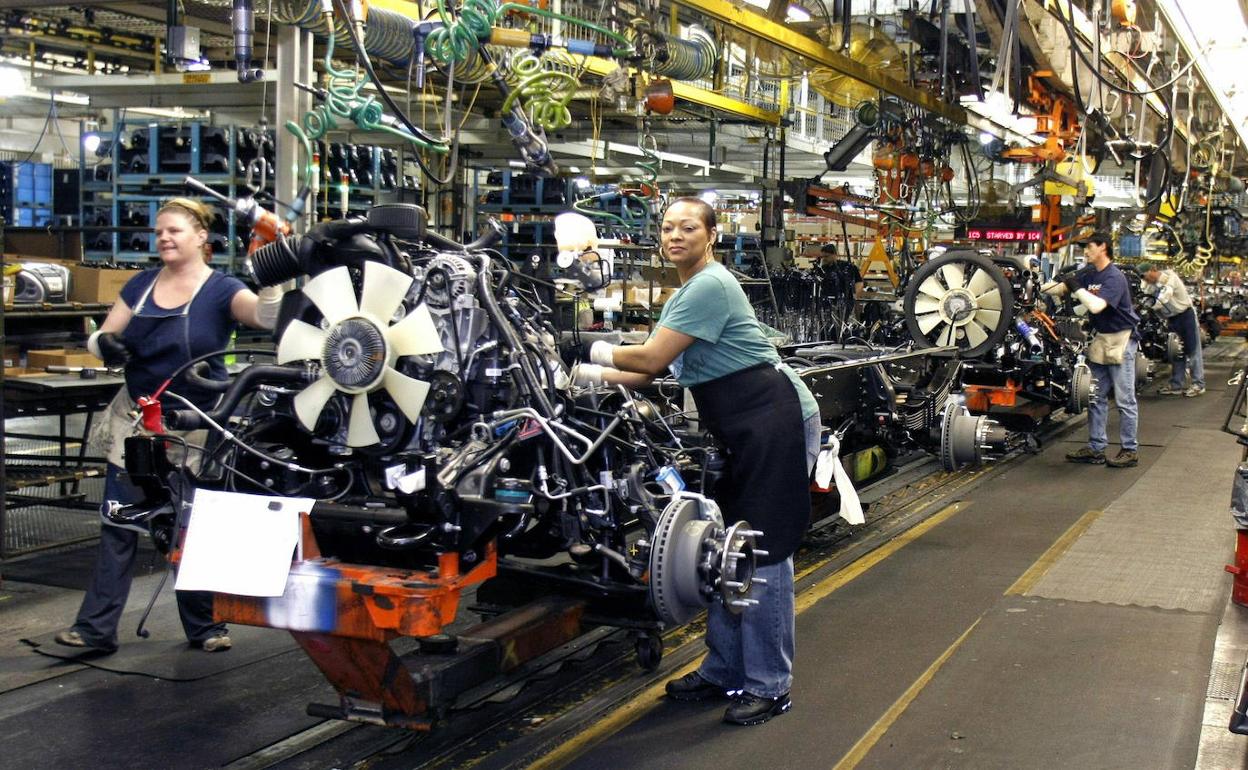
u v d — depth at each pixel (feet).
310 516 12.20
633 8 24.57
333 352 12.62
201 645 16.35
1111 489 29.58
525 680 14.98
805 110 50.01
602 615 15.11
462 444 12.92
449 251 13.97
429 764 12.84
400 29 22.63
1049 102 42.70
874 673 15.88
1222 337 95.55
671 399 19.27
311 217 21.62
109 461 15.75
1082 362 36.04
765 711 14.12
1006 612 18.71
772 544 13.93
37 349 23.57
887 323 38.65
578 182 38.06
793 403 14.17
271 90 27.12
